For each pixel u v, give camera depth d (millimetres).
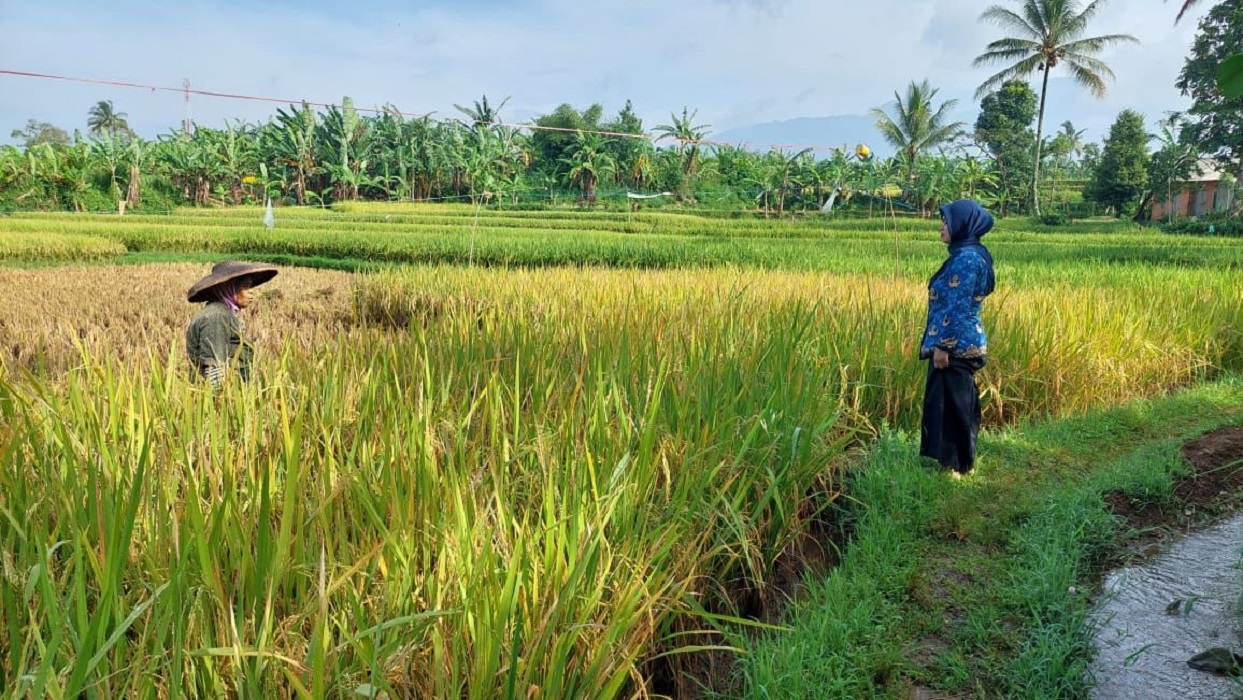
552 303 8117
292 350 5449
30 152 57469
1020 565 4105
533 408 4414
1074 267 18031
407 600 2625
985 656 3439
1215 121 45156
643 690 2945
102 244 29000
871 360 6387
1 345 8109
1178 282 12352
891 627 3648
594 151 67938
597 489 3416
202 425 3791
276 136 66500
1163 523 4594
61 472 3133
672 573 3275
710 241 31625
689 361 5211
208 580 2422
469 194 68500
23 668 2145
